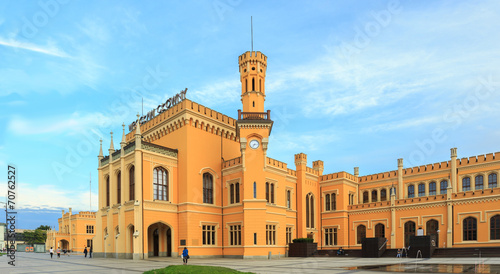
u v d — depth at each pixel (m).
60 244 96.56
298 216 56.41
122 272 25.88
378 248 46.59
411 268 26.80
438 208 50.12
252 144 48.12
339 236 59.59
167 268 21.91
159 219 44.50
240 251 46.38
